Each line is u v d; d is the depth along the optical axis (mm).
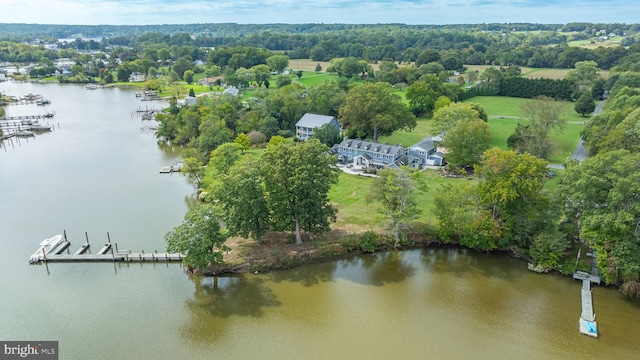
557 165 91312
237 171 61094
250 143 111125
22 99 183000
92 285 55531
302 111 126250
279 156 60938
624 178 49500
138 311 50625
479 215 61750
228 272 57781
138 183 90188
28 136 127938
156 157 108250
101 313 50219
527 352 44625
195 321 49000
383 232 65625
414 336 46938
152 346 45219
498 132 117875
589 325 47562
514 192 58438
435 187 82062
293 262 59625
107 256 60812
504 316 50094
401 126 110875
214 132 104688
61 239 65125
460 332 47531
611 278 52281
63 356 43625
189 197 82750
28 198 82125
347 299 53125
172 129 122125
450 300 52969
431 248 64312
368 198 64812
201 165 94688
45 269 59188
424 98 141750
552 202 61812
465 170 90938
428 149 95250
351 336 46875
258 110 126312
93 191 85750
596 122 95750
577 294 53594
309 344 45688
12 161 105000
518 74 198500
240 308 51281
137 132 132875
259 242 63469
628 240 49969
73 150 114188
